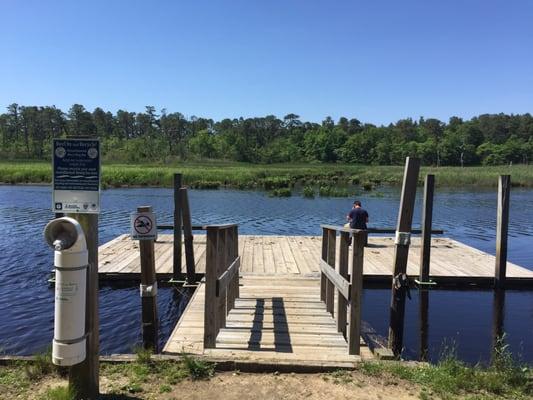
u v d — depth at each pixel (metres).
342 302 5.95
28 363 4.25
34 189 38.22
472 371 4.30
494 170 68.88
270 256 11.92
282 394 3.79
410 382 4.08
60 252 3.26
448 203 30.84
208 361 4.29
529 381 4.11
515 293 9.84
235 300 7.55
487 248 15.45
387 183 50.00
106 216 22.41
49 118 109.94
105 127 131.62
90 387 3.52
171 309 8.78
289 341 5.66
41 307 8.65
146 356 4.37
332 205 28.47
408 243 5.91
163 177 45.47
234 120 153.12
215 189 41.22
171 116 131.38
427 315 8.59
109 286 9.96
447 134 131.25
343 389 3.91
